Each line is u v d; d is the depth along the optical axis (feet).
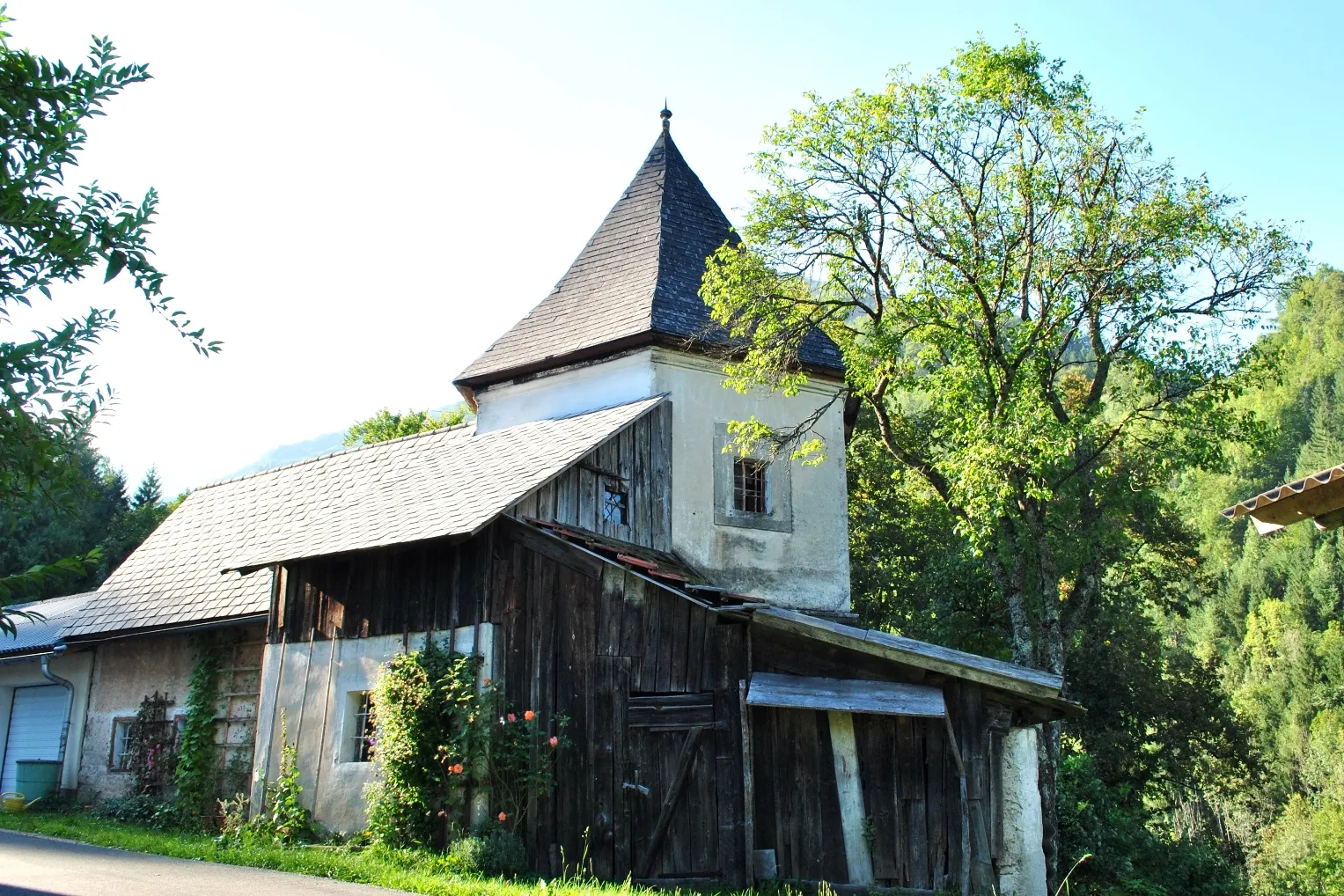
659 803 40.22
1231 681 231.30
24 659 61.52
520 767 40.68
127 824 51.03
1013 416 55.36
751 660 41.42
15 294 15.74
